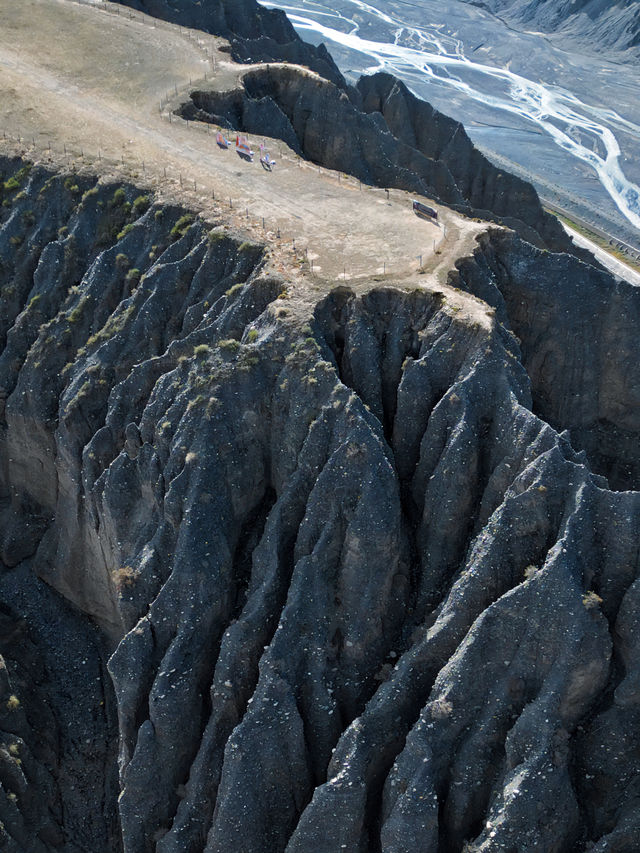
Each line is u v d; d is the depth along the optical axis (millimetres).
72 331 64062
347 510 49000
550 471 46031
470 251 61375
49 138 75188
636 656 42656
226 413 53656
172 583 50750
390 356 55781
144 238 65312
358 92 97562
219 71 87062
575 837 42094
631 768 42125
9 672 58906
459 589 45906
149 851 49781
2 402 65688
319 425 50906
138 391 58594
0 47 90375
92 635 62938
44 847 52531
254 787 45844
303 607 47969
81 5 100688
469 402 51031
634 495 44250
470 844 41781
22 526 67062
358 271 59031
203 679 50562
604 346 61969
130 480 56312
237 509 53938
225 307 58562
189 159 73062
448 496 49844
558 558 43219
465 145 91562
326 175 72188
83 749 57594
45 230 69375
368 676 48500
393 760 45438
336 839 43625
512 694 43469
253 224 63938
